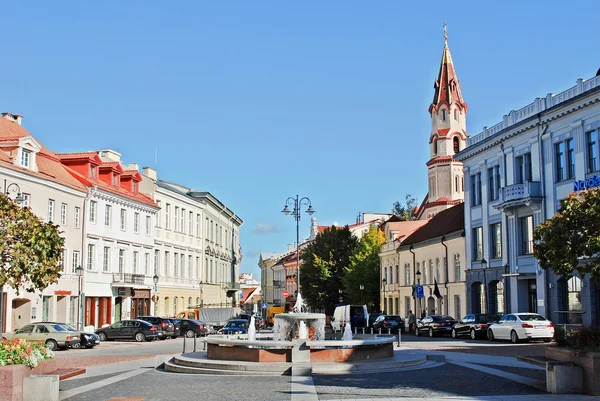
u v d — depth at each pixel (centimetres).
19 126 4966
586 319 3719
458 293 5456
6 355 1395
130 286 5641
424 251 6294
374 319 5875
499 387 1652
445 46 9075
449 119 8838
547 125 4172
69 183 4825
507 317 3716
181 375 2083
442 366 2225
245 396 1560
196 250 7531
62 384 1862
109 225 5472
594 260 1870
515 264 4500
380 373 2030
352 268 8031
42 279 1762
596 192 1848
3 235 1647
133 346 4028
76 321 4856
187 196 7231
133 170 5956
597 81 3703
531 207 4272
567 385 1499
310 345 2131
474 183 5256
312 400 1472
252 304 13712
